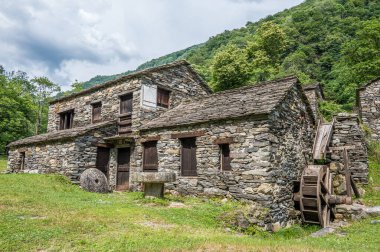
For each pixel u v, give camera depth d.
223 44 65.25
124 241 5.17
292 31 50.75
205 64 54.06
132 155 14.04
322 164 12.55
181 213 8.15
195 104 13.95
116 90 15.82
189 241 5.45
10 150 18.92
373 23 27.48
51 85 42.12
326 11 56.28
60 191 10.89
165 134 12.56
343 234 8.43
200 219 7.86
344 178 12.07
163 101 15.71
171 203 9.48
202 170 10.91
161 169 12.41
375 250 6.02
